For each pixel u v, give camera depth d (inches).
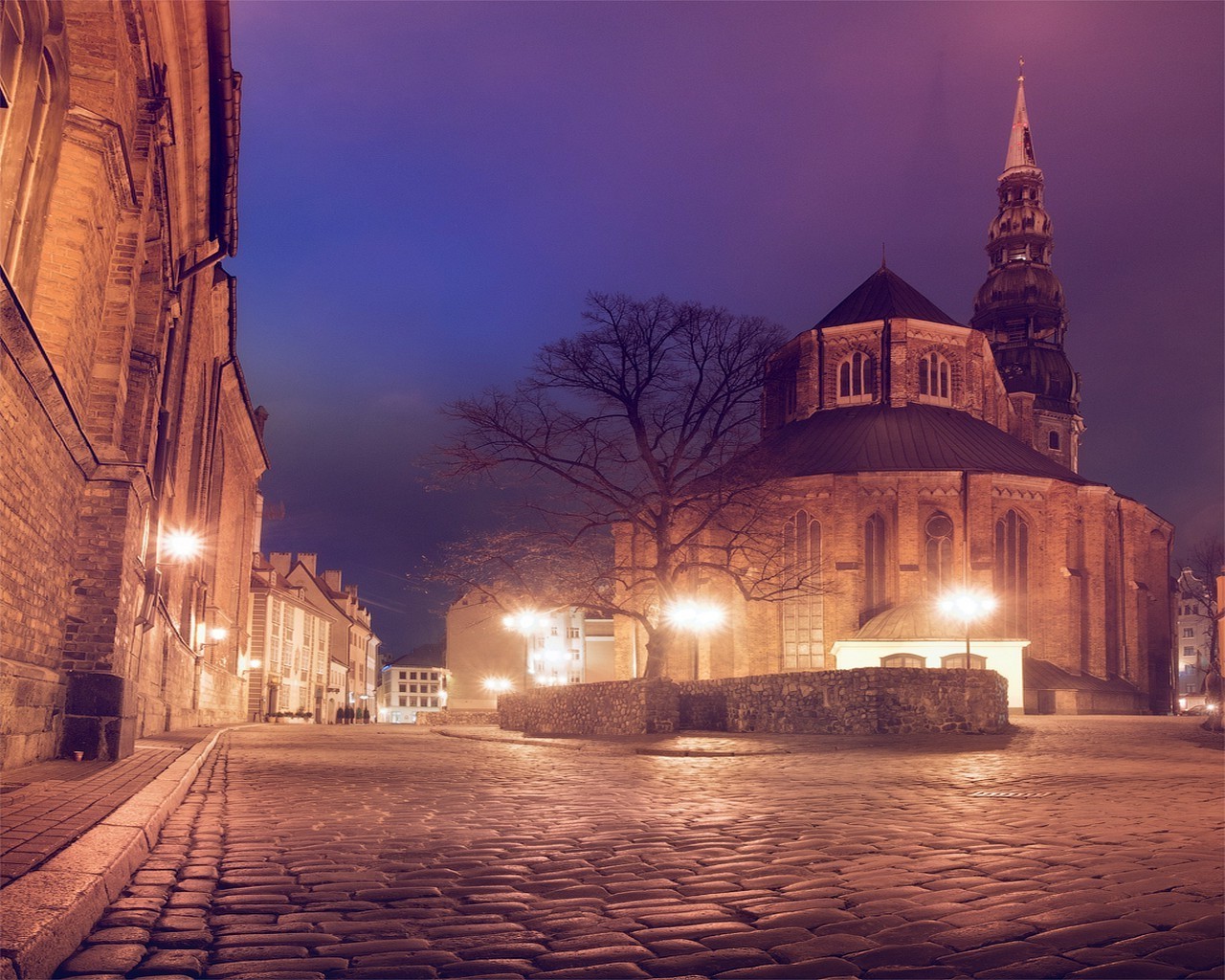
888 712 963.3
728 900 222.1
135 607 617.3
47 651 491.5
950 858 269.9
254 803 405.7
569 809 395.9
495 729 1471.5
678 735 1015.6
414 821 354.0
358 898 223.9
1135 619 2391.7
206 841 299.4
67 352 476.4
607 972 166.4
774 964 171.0
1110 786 491.8
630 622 2425.0
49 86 453.1
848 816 368.8
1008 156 4030.5
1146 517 2527.1
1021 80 4082.2
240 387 1487.5
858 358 2556.6
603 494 1439.5
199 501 1184.8
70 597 522.0
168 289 751.1
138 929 187.2
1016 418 2984.7
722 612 2260.1
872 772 591.8
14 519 408.5
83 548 529.0
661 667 1423.5
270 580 2297.0
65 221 478.3
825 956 175.3
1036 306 3878.0
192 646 1167.6
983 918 200.4
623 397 1450.5
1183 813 373.1
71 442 478.9
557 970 167.8
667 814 376.8
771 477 1533.0
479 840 308.3
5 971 133.0
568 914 208.7
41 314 473.7
